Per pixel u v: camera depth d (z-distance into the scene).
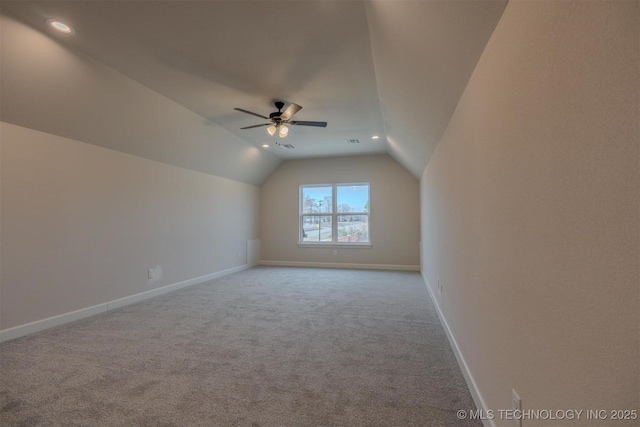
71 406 1.73
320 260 7.12
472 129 1.69
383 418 1.63
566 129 0.76
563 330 0.79
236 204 6.53
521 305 1.06
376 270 6.59
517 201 1.09
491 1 1.14
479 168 1.58
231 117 4.24
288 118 3.71
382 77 2.82
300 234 7.32
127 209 3.99
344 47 2.51
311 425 1.58
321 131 4.92
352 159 6.95
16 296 2.82
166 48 2.54
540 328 0.92
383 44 2.21
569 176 0.75
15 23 2.18
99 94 3.06
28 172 2.93
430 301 4.04
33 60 2.46
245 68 2.87
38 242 3.00
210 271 5.64
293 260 7.28
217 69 2.89
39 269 3.00
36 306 2.97
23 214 2.89
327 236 7.19
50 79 2.66
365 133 5.04
